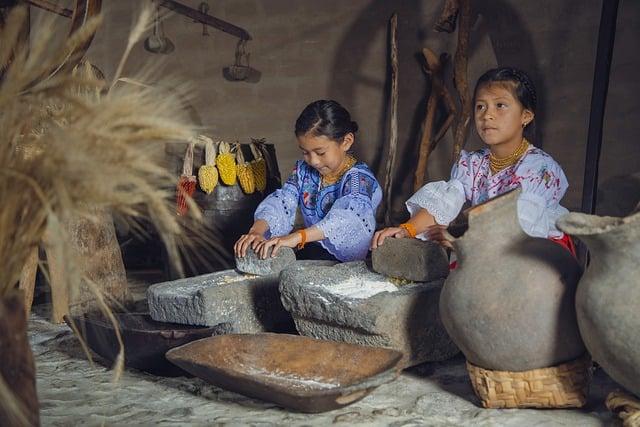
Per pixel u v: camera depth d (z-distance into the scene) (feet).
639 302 7.80
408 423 8.96
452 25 19.84
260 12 22.57
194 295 11.19
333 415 9.27
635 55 19.07
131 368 11.23
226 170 15.61
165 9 23.17
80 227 13.76
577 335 8.81
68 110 6.28
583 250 12.90
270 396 8.95
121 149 5.85
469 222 8.96
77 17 12.80
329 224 12.64
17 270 6.23
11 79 6.10
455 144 19.77
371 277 11.45
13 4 13.57
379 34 21.75
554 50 20.02
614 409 8.66
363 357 9.50
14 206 6.07
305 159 13.25
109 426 8.91
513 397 9.09
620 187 19.16
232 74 22.43
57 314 14.06
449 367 11.13
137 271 19.54
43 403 9.75
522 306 8.70
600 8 19.58
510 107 11.44
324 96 22.34
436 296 10.77
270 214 13.56
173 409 9.53
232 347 9.97
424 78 21.40
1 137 6.16
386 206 20.31
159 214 6.13
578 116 19.85
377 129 21.91
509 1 20.39
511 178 11.69
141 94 6.27
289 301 10.97
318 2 22.16
